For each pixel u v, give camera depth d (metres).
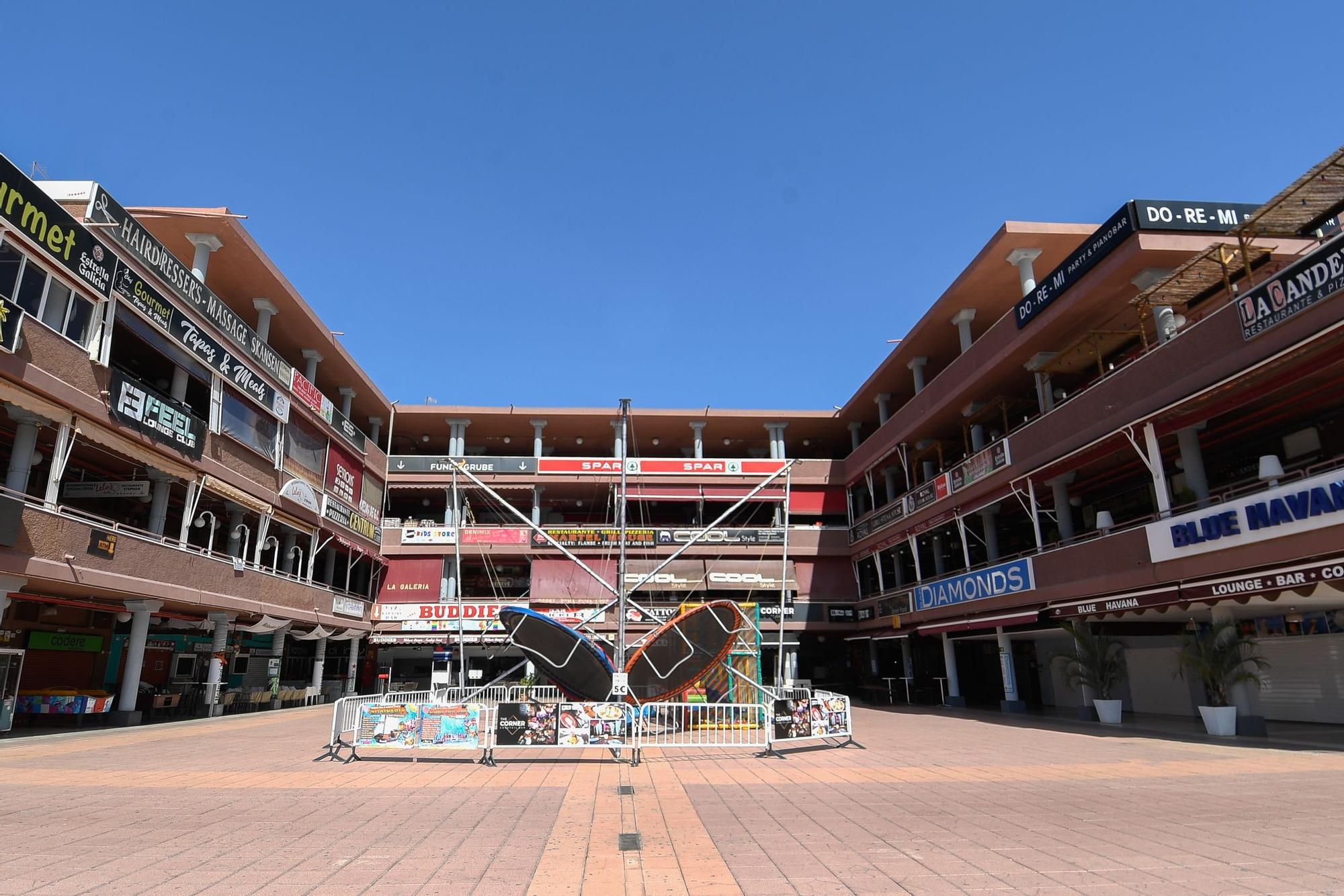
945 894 5.53
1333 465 19.19
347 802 9.48
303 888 5.77
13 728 19.20
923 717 25.00
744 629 21.86
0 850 6.93
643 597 39.53
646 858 6.68
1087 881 5.80
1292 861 6.31
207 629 27.98
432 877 6.07
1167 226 19.91
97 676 26.20
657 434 45.62
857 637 39.81
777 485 42.34
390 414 41.66
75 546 17.97
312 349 34.38
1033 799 9.53
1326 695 18.77
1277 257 18.62
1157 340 21.14
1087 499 28.73
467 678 42.66
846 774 11.83
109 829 7.84
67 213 17.61
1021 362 26.20
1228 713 16.66
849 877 6.00
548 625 18.91
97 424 18.81
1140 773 11.69
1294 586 14.32
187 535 22.84
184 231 25.97
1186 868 6.14
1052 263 27.81
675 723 15.49
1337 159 14.00
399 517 46.53
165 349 21.75
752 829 7.87
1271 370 15.35
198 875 6.11
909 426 34.09
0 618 16.61
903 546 38.59
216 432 24.03
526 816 8.57
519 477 41.31
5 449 22.33
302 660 39.91
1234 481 22.77
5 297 16.17
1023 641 31.75
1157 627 22.25
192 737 18.20
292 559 31.59
